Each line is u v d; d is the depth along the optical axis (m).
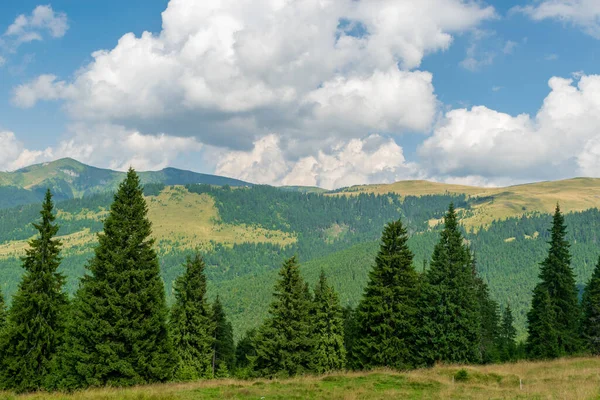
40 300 34.31
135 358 31.78
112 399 21.17
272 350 45.50
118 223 33.53
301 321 46.44
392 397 23.39
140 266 33.72
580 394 20.84
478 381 29.91
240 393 25.05
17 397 23.50
